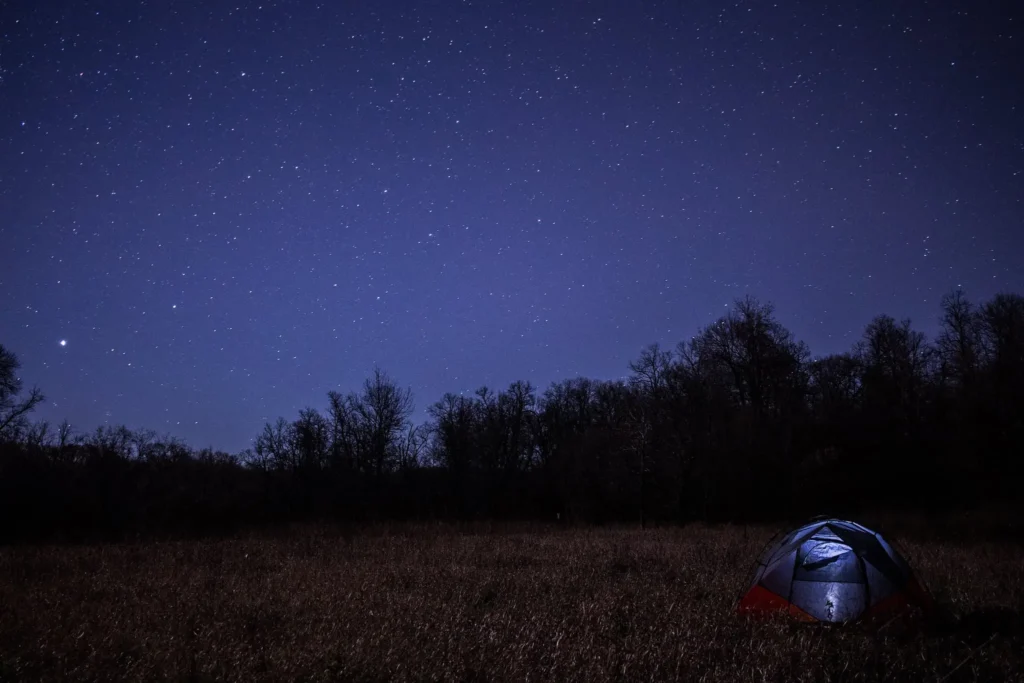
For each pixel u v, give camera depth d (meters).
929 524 35.78
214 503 44.81
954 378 52.44
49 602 12.65
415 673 8.20
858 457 48.62
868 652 9.25
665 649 9.23
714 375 55.25
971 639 10.19
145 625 10.80
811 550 12.06
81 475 41.47
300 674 8.26
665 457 50.88
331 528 39.84
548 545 25.39
